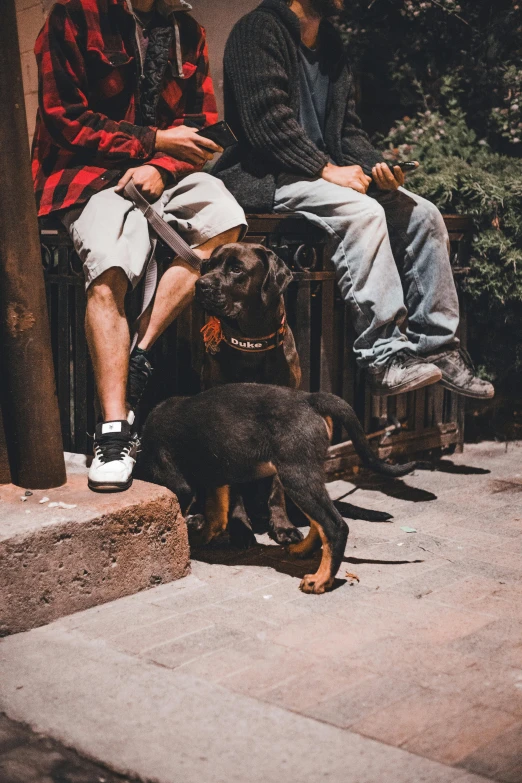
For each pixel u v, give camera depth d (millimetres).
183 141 4262
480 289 6000
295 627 3273
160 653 3068
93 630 3281
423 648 3092
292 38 5008
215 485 3881
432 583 3711
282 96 4875
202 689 2809
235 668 2951
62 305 4824
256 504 4570
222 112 6859
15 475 3846
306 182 4969
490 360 6262
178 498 3859
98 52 4227
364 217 4766
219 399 3793
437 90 6977
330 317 5102
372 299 4812
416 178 6016
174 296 4258
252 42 4875
